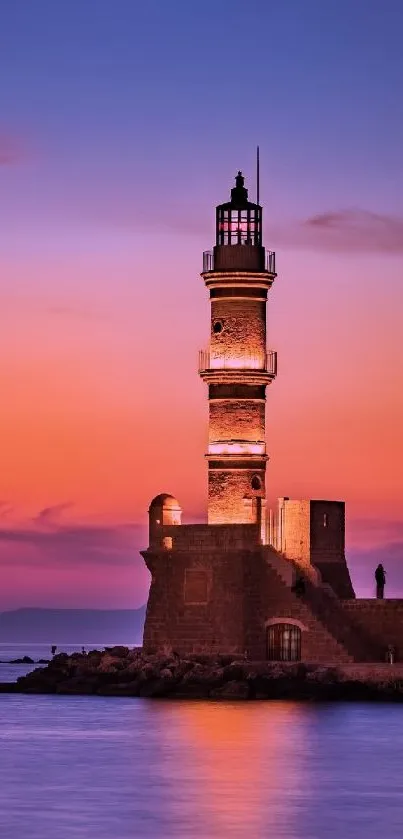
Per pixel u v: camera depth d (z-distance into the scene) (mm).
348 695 131750
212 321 141500
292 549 138750
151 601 141750
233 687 133500
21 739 107812
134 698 137625
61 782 88125
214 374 140250
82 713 124688
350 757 98312
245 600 137500
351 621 136875
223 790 85625
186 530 139875
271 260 142000
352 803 82062
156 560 141375
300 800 82750
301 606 135875
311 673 133500
